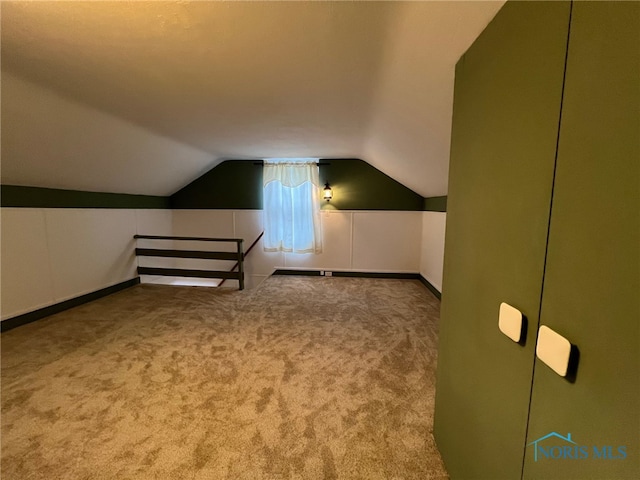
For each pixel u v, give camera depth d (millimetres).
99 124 2430
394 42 1196
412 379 1828
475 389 942
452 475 1125
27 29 1225
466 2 809
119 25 1190
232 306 3232
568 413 536
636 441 408
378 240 4594
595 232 470
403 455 1266
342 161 4543
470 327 979
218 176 4812
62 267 3057
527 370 664
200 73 1618
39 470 1181
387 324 2730
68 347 2230
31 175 2611
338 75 1601
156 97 1979
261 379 1819
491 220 836
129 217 3998
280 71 1576
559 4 546
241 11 1093
